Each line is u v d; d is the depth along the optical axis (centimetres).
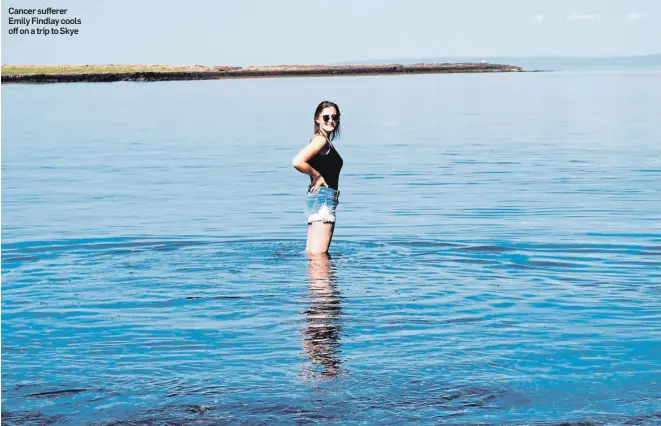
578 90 6309
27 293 782
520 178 1673
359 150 2319
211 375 554
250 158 2148
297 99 5303
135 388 532
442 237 1065
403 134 2816
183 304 735
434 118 3588
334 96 5656
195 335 643
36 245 1029
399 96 5612
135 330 657
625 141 2441
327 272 859
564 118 3441
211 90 6888
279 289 786
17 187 1628
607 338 628
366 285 802
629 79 9294
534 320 679
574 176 1688
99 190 1577
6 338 639
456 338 629
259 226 1172
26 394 523
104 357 593
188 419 486
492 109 4141
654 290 779
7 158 2191
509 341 621
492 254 952
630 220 1178
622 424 475
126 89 7131
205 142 2622
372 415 488
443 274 850
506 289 784
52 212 1309
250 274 853
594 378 544
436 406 501
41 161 2116
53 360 586
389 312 703
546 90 6384
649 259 919
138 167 1972
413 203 1368
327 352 598
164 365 574
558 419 482
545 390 524
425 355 589
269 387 531
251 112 4094
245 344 618
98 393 524
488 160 2025
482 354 591
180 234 1107
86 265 907
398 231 1115
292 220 1222
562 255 944
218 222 1206
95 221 1221
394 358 583
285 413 492
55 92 6506
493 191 1499
